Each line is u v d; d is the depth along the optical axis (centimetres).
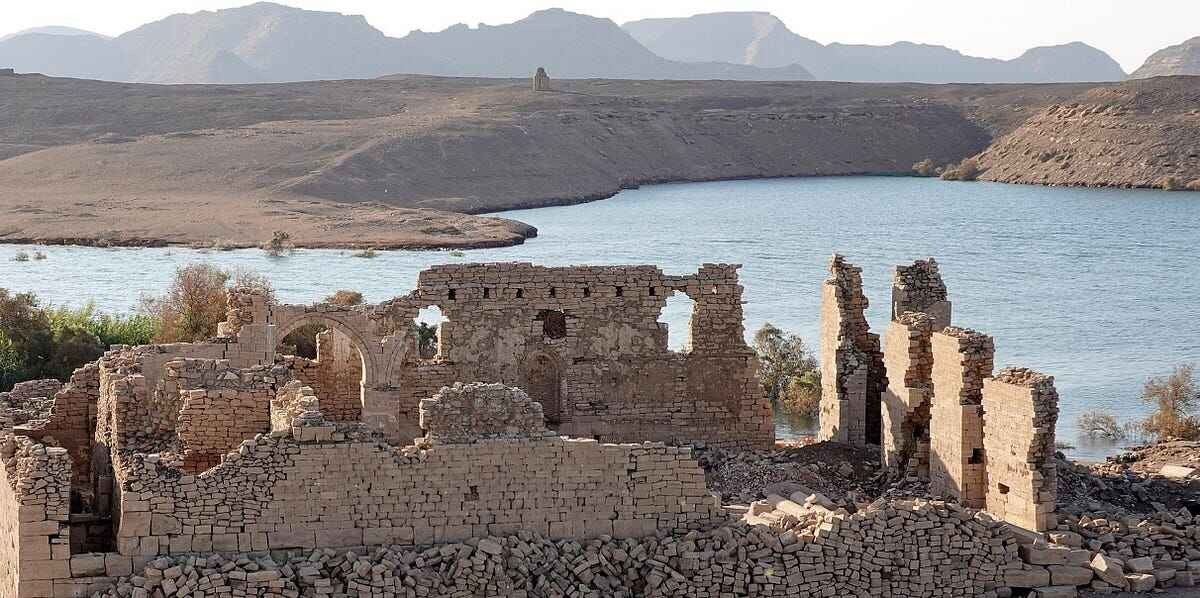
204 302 15612
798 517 7506
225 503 6819
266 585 6688
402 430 9606
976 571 7388
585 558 7038
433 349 13175
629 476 7181
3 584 6981
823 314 10262
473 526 7044
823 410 10244
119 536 6738
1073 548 7594
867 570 7269
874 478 9069
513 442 7062
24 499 6631
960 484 8269
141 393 7500
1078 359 19188
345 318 9431
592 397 9838
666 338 9906
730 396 9969
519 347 9769
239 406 7338
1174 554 7750
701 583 7100
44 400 8712
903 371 8969
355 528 6938
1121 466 9550
